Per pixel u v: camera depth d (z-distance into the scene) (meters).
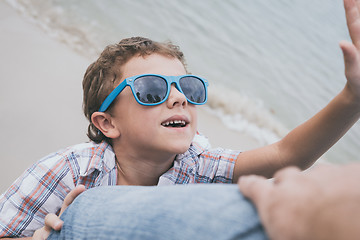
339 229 0.46
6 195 1.61
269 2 10.74
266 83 6.70
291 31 9.80
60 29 5.33
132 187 0.94
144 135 1.59
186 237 0.65
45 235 1.12
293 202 0.54
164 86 1.58
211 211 0.65
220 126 4.65
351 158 5.47
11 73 3.77
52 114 3.39
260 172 1.74
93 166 1.64
